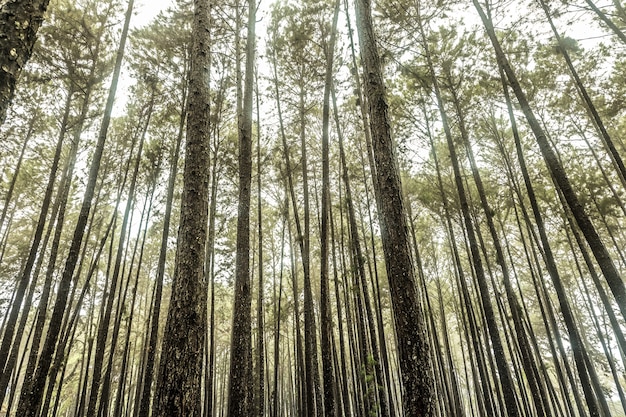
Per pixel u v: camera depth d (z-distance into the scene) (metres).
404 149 13.23
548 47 11.12
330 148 15.38
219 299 20.84
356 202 16.30
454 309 19.27
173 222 16.06
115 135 13.50
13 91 2.54
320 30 12.35
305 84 13.09
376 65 4.63
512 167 13.64
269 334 23.41
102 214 15.01
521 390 12.53
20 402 7.63
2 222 12.14
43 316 8.59
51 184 9.87
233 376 5.46
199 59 4.59
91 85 10.68
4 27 2.57
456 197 13.69
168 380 3.11
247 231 6.38
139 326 21.28
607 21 9.09
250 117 7.42
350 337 12.82
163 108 12.73
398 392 21.95
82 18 10.10
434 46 12.16
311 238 17.89
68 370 18.05
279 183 15.54
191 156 4.07
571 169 13.52
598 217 13.62
